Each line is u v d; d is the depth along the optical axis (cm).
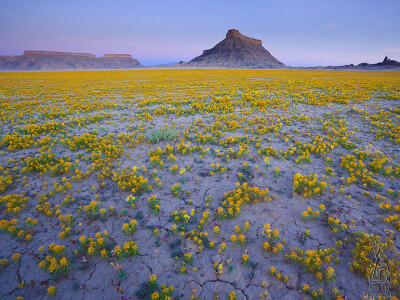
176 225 529
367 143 1035
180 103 1930
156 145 1027
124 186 661
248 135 1141
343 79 4525
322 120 1409
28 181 729
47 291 396
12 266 442
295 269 429
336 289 380
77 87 3412
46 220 560
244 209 589
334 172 771
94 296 390
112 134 1183
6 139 1022
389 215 560
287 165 822
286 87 3002
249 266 438
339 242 472
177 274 427
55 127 1273
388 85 3198
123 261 451
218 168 776
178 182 720
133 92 2802
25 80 4956
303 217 542
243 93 2550
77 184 711
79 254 461
